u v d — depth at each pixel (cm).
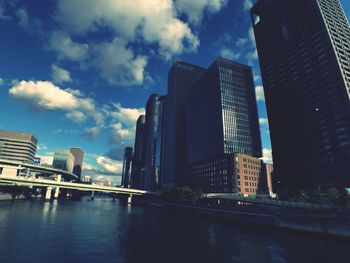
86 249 4294
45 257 3738
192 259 3838
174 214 12419
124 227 6988
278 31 18150
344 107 12825
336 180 12625
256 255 4100
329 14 15600
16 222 6888
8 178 16438
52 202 17362
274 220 6881
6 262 3434
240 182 17838
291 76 16400
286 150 15825
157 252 4209
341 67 13600
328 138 13388
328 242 5156
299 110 15400
